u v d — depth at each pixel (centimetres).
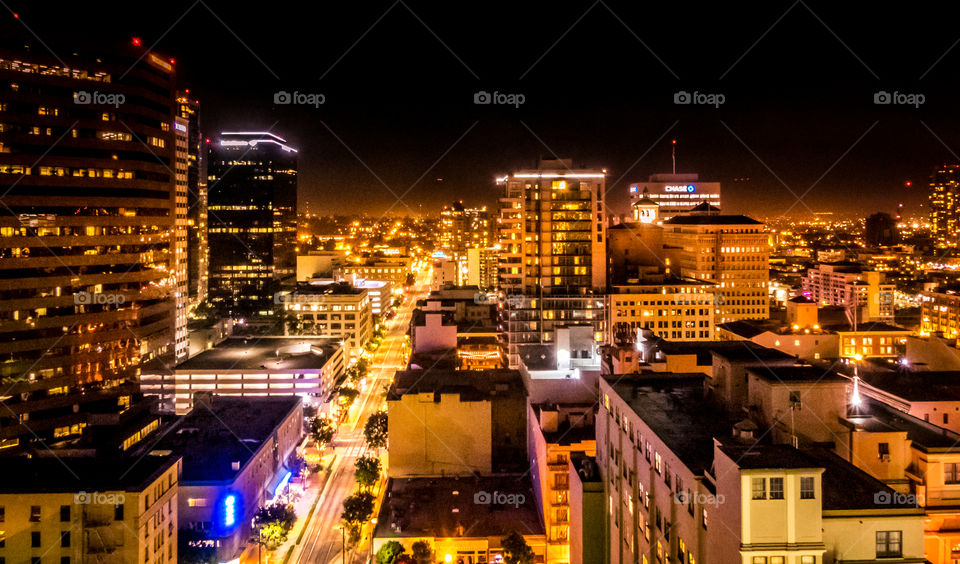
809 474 4222
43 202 14388
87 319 15138
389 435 14175
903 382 9800
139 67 15962
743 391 6438
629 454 6744
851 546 4281
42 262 14350
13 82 14162
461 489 12950
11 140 14075
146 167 16350
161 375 18725
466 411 14175
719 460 4597
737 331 19500
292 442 16812
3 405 13762
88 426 12544
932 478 5597
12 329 13912
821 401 5669
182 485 11769
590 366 15775
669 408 6669
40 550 8888
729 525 4406
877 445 5525
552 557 10906
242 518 12369
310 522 13688
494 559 10788
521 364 16500
